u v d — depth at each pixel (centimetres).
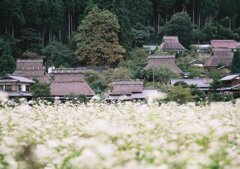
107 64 5894
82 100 3117
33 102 1683
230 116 1046
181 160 511
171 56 5603
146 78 5094
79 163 507
